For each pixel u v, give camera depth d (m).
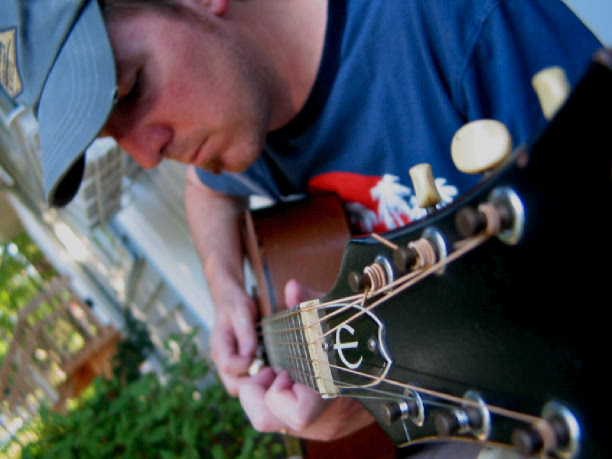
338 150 1.09
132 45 0.85
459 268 0.45
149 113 0.89
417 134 0.97
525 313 0.40
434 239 0.47
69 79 0.81
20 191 4.84
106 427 1.91
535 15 0.79
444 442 1.05
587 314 0.35
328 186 1.20
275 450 1.77
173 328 3.73
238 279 1.54
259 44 0.98
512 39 0.81
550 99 0.37
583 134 0.31
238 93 0.94
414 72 0.93
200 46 0.90
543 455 0.38
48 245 5.88
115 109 0.88
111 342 4.20
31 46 0.86
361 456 1.19
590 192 0.32
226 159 1.01
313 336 0.74
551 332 0.38
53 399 3.86
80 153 0.80
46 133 0.84
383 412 0.56
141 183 3.06
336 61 0.98
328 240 1.22
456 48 0.85
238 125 0.96
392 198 1.09
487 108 0.86
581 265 0.35
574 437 0.37
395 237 0.53
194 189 1.70
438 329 0.50
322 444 1.19
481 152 0.42
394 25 0.91
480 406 0.46
